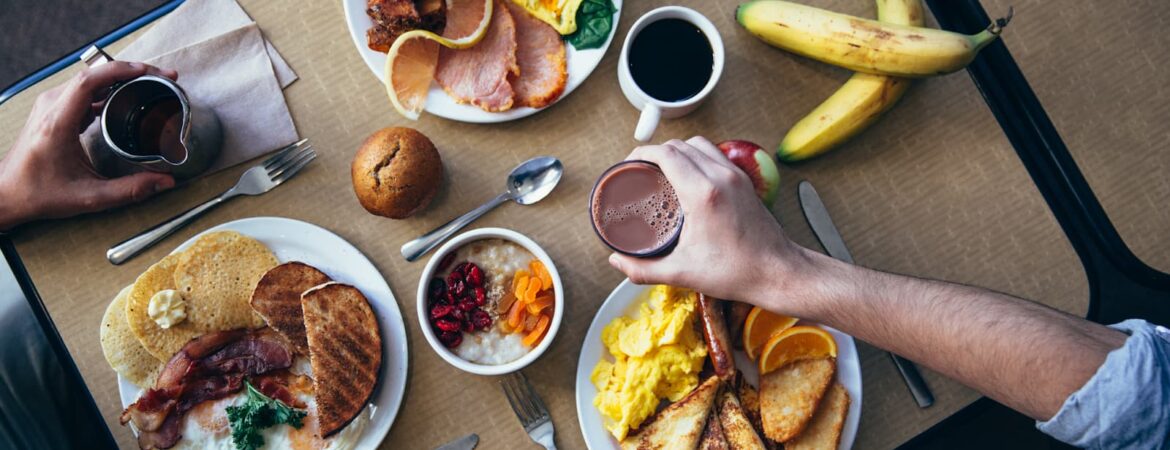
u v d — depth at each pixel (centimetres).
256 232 93
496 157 96
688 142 87
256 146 95
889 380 94
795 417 90
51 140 89
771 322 92
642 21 90
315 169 95
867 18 96
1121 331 75
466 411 93
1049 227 95
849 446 91
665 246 84
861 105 91
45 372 93
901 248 95
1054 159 96
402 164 88
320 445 92
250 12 96
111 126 88
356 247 95
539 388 94
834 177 96
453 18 93
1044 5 96
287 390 93
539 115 96
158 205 94
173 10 95
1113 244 95
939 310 79
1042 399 75
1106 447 72
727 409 91
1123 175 95
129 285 94
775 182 91
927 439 94
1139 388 70
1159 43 96
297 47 96
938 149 96
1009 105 97
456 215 95
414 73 92
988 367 77
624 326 92
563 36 94
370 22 93
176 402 91
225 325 93
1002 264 95
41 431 93
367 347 91
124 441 93
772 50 97
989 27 87
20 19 131
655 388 92
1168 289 94
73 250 94
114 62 89
